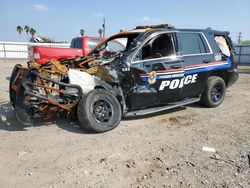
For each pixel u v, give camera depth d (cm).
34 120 563
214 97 676
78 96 496
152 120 572
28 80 472
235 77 727
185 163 374
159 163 373
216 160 383
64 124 541
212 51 655
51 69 497
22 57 3222
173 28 604
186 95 617
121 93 532
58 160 384
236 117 598
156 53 559
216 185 320
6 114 608
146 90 539
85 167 362
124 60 523
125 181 328
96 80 521
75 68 552
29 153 408
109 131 502
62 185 320
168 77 564
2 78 1230
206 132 500
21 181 330
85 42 1020
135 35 610
